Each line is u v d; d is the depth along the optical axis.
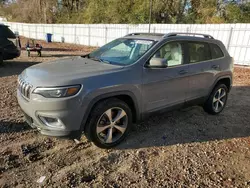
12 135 3.71
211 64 4.66
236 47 12.07
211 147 3.68
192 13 20.33
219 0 18.56
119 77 3.32
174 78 3.97
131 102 3.59
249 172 3.08
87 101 3.05
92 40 20.89
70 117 2.98
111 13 23.45
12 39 9.18
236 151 3.59
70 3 34.06
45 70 3.38
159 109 3.93
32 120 3.20
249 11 17.39
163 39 3.94
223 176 2.98
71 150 3.41
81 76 3.11
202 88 4.57
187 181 2.85
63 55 13.91
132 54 3.81
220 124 4.58
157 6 20.33
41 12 34.00
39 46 12.70
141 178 2.88
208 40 4.73
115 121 3.45
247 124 4.63
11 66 9.39
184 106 4.38
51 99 2.91
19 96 3.38
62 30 23.95
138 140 3.77
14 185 2.66
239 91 7.09
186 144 3.73
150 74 3.65
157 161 3.24
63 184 2.71
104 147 3.43
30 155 3.23
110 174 2.93
